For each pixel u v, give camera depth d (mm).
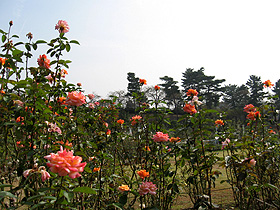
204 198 2654
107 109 3586
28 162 2066
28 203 1247
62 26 2529
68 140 2439
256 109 3117
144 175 2607
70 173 1231
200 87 49000
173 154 2930
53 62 2352
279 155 3404
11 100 1974
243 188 2809
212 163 2727
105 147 3021
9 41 2354
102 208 2520
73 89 3064
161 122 3314
